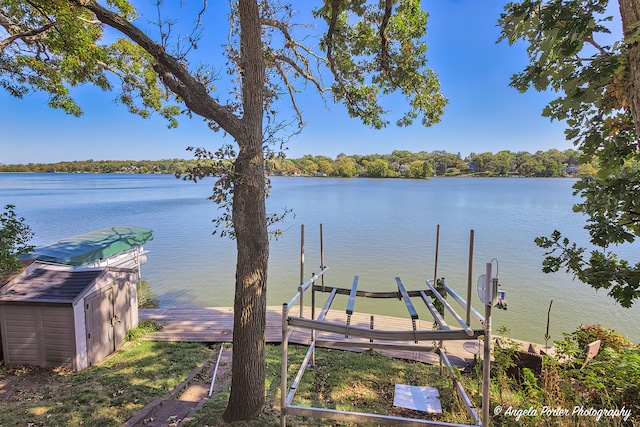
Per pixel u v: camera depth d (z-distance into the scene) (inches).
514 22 134.1
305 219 1275.8
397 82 283.6
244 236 173.9
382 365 254.2
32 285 286.4
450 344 298.4
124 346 316.8
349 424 176.6
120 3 322.7
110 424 181.5
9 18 266.2
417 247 833.5
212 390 224.8
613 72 114.0
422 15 259.1
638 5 101.0
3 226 281.7
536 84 140.9
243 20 175.2
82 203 1838.1
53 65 321.7
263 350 182.4
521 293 523.5
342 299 506.0
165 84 172.7
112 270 314.2
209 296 530.6
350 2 238.1
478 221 1205.7
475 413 146.6
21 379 250.4
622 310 457.4
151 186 3853.3
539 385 191.9
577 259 149.2
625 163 146.6
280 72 268.7
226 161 180.7
